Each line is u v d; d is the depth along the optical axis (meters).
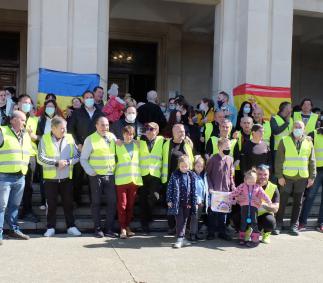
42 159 6.84
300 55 15.68
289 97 10.27
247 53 10.56
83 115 7.79
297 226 7.72
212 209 6.98
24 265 5.45
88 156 7.01
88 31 9.90
